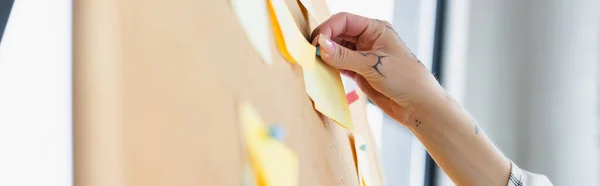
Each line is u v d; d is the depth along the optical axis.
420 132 0.49
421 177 0.91
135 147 0.18
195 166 0.21
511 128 1.08
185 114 0.21
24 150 0.18
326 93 0.39
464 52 1.01
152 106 0.19
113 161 0.17
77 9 0.17
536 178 0.52
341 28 0.44
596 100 1.00
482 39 1.04
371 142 0.59
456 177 0.51
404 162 0.89
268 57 0.30
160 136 0.19
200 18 0.23
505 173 0.51
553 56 1.04
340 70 0.48
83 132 0.16
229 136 0.24
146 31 0.19
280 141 0.29
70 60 0.18
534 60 1.06
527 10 1.06
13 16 0.19
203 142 0.22
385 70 0.44
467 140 0.50
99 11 0.17
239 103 0.25
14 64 0.18
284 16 0.34
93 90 0.17
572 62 1.02
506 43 1.06
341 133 0.43
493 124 1.06
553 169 1.05
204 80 0.23
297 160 0.31
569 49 1.03
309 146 0.34
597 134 1.00
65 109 0.19
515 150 1.08
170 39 0.21
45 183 0.18
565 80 1.03
